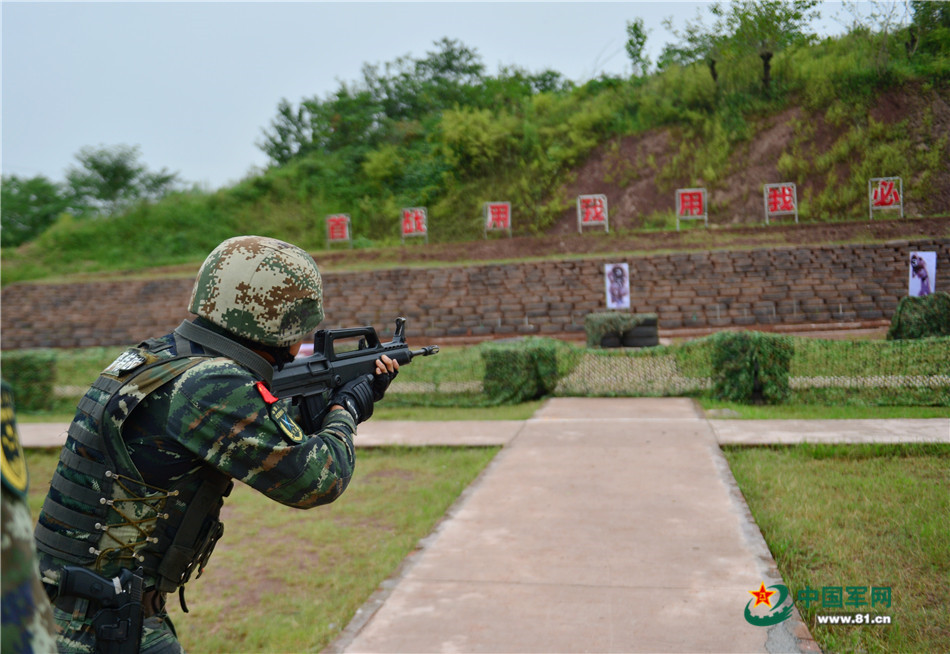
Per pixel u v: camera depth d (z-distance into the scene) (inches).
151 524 60.1
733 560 151.2
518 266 874.1
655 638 119.1
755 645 115.6
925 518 169.6
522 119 1307.8
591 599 135.5
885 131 868.0
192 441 58.3
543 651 116.3
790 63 1035.3
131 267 1176.8
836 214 911.7
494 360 408.8
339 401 72.9
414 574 152.3
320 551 182.9
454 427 328.5
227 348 63.6
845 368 354.3
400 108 1567.4
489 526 181.8
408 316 875.4
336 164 1376.7
